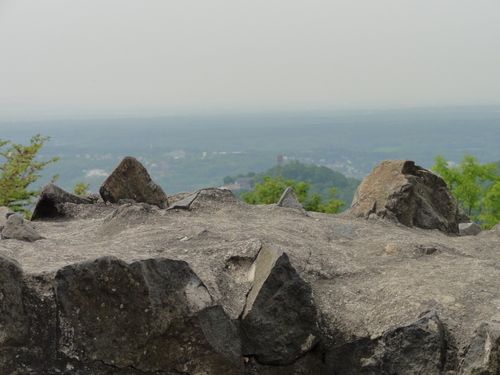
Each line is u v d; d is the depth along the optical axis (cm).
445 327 543
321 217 941
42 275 499
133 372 510
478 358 506
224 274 599
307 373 586
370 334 562
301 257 672
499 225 912
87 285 496
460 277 621
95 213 884
